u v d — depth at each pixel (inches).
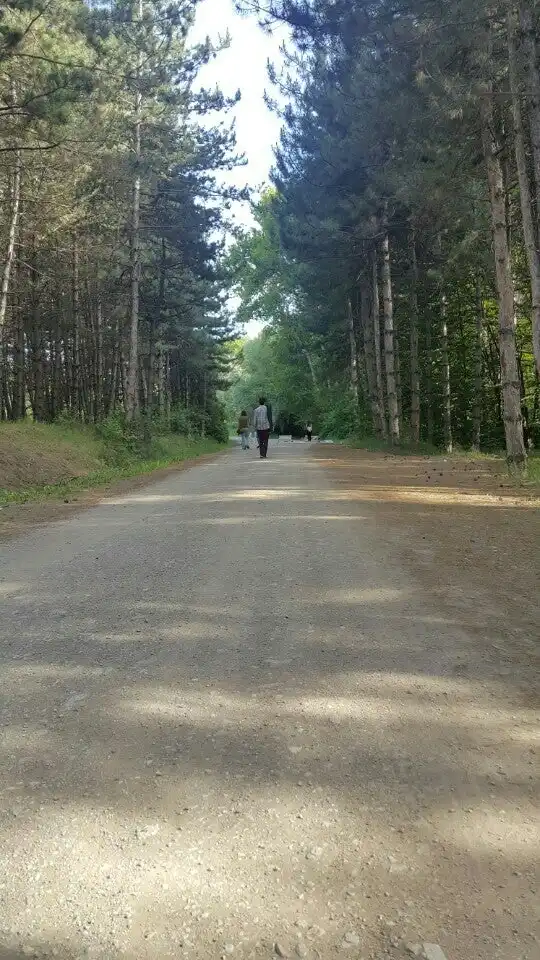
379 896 88.5
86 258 1136.8
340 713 140.6
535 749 125.6
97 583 248.2
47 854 97.4
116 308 1314.0
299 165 1221.1
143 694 151.5
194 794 112.1
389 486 559.5
